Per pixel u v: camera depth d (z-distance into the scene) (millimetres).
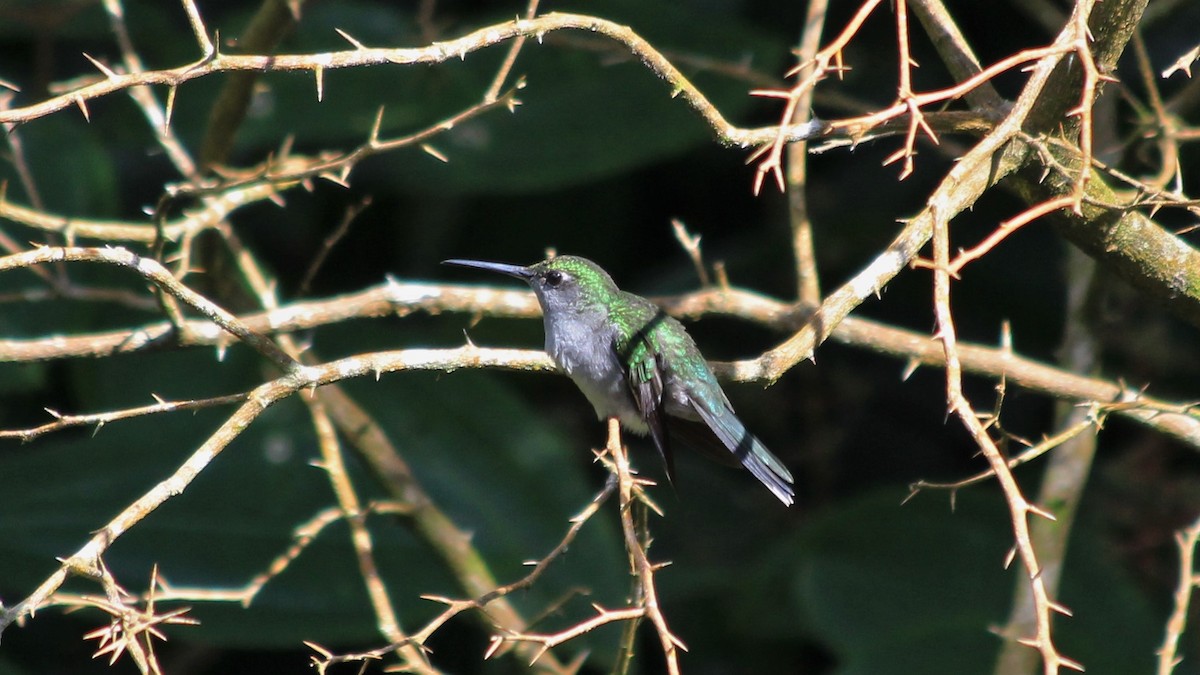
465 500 10367
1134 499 11289
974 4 12797
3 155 8617
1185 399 11578
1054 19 9758
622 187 13375
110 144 11961
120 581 9984
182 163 7984
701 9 13117
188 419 10508
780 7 13281
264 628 9961
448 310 7824
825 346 12922
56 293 8164
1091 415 5477
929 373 12984
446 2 13242
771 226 13156
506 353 6180
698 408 8070
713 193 13555
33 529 10039
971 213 12609
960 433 12891
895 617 9992
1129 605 9883
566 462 10570
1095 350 8992
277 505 10367
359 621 10039
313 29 12102
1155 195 5293
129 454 10398
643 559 5035
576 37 11633
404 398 10727
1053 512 8742
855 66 12625
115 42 12539
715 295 8055
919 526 10398
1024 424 12617
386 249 13148
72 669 11078
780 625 10883
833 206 12859
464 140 11898
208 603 10008
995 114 5855
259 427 10594
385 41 12148
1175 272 5820
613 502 11539
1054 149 5676
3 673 9414
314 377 5648
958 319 12828
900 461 12875
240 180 6914
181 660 11492
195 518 10273
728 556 11992
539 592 9984
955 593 10078
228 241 7938
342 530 10312
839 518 10516
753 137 5363
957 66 6098
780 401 12844
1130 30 5543
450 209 13156
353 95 12000
